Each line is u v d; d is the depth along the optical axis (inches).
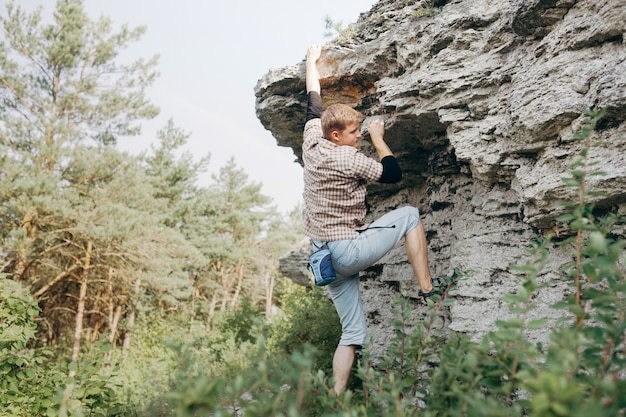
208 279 1266.0
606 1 129.6
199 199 1154.7
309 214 134.9
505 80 159.9
